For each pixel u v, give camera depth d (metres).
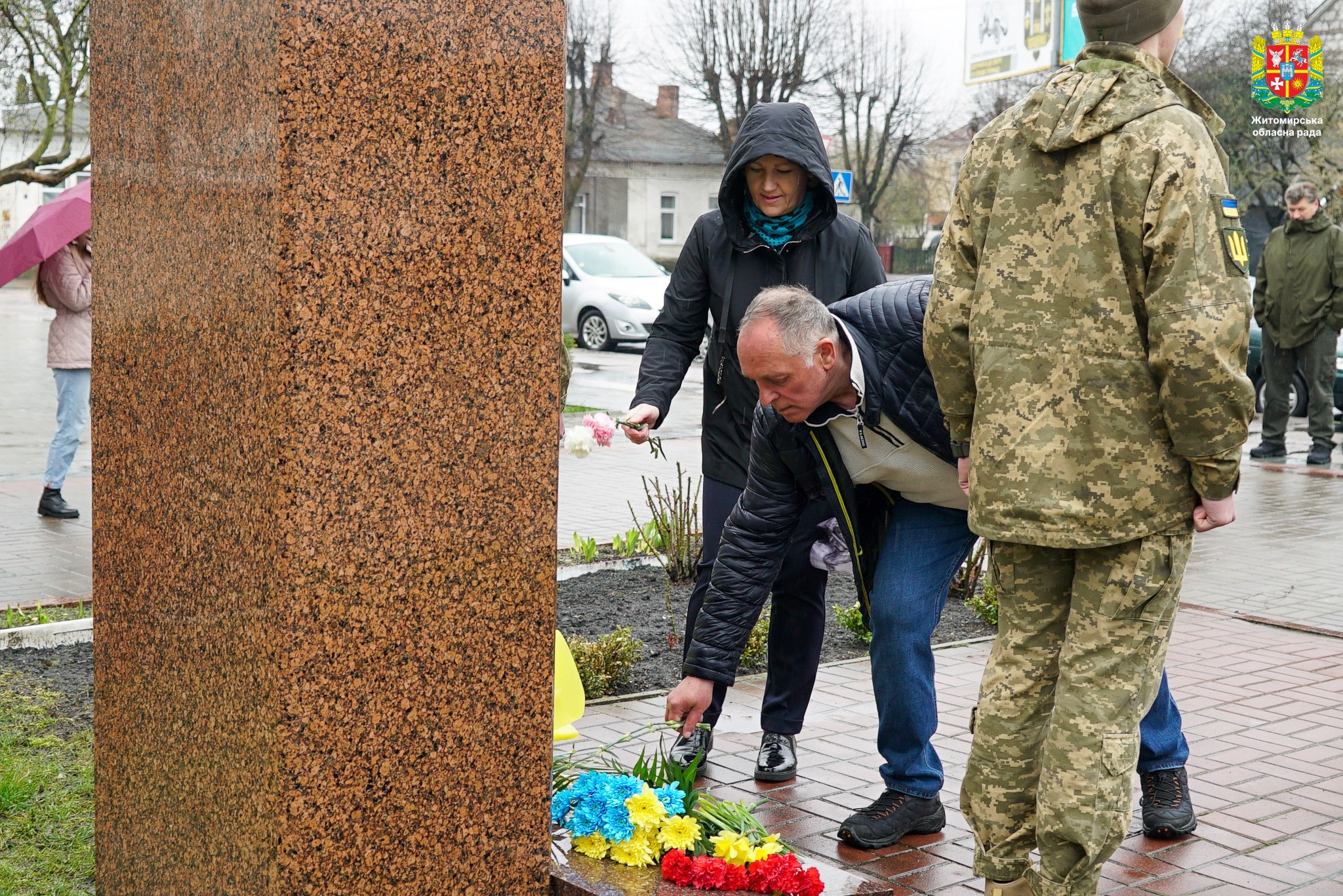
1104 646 2.82
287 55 2.13
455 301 2.32
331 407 2.22
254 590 2.29
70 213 8.19
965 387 3.02
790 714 4.34
